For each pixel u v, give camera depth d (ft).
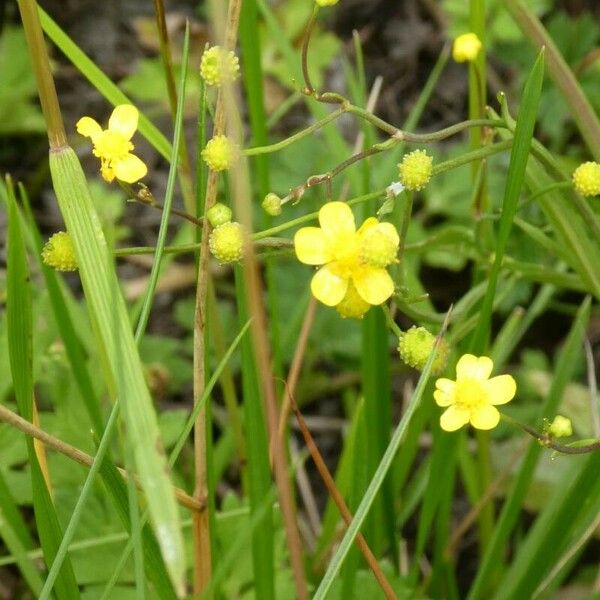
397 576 0.69
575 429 0.89
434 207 1.05
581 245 0.61
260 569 0.57
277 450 0.39
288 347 1.00
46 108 0.45
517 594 0.63
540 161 0.57
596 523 0.63
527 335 1.11
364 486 0.55
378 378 0.69
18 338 0.49
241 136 0.38
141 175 0.48
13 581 0.85
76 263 0.48
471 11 0.64
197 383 0.50
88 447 0.75
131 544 0.47
